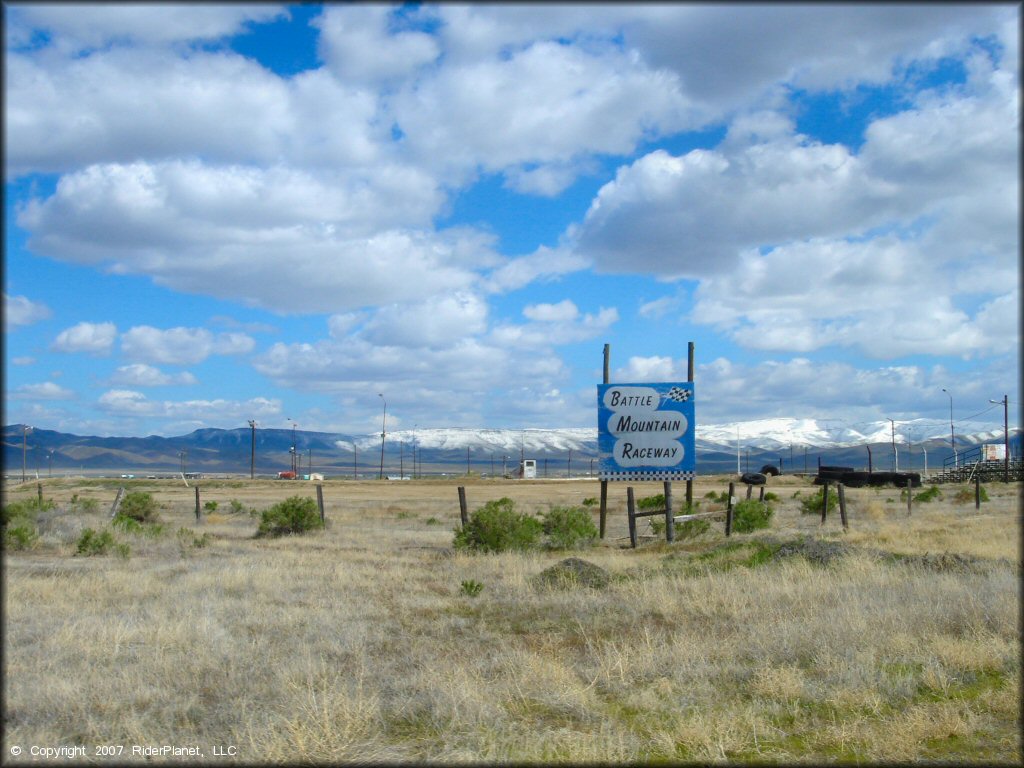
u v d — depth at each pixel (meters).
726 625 12.05
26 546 23.53
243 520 41.09
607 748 7.26
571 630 12.32
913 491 61.81
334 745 7.41
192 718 8.25
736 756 7.18
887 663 9.58
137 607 13.72
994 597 12.21
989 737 7.41
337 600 14.45
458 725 7.94
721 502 39.66
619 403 27.62
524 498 74.25
